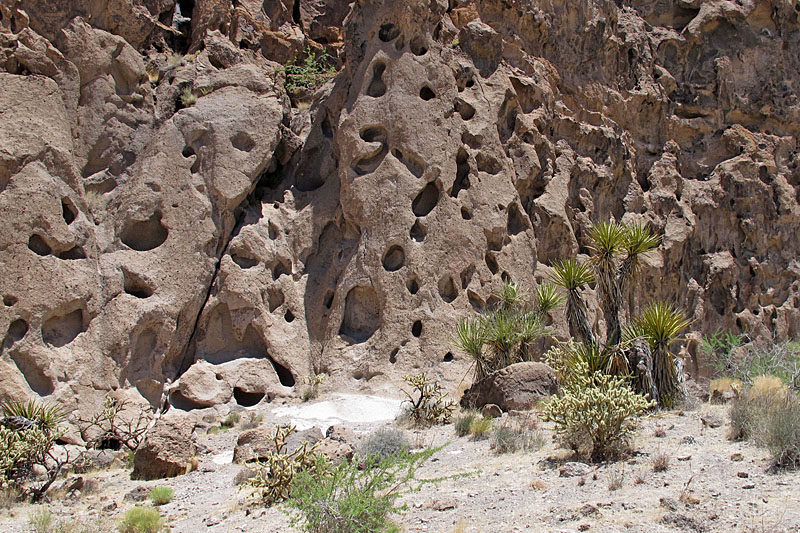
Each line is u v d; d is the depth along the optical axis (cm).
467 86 2078
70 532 855
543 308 1700
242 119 1966
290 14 2483
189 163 1889
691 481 785
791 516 652
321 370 1811
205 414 1641
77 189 1744
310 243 1964
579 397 977
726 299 2480
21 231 1597
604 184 2325
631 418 991
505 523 721
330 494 740
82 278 1661
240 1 2292
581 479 831
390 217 1862
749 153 2612
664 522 668
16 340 1549
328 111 2134
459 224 1895
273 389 1758
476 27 2136
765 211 2598
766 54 2702
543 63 2294
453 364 1752
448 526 733
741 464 823
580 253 2205
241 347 1820
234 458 1211
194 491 1041
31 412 1328
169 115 1966
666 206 2447
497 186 2003
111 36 1909
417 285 1830
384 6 2059
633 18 2631
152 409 1661
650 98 2536
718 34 2708
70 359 1593
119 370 1656
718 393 1323
